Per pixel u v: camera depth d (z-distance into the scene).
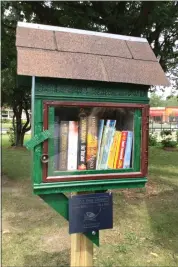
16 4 4.43
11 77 5.34
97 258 2.67
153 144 13.25
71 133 1.54
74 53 1.50
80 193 1.60
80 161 1.57
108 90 1.52
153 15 4.79
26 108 11.18
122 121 1.65
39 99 1.39
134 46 1.70
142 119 1.59
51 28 1.58
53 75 1.36
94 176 1.53
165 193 4.86
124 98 1.54
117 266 2.55
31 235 3.12
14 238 3.03
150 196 4.67
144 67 1.58
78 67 1.44
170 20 4.90
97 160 1.60
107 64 1.52
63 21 4.78
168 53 6.32
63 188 1.47
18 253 2.73
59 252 2.76
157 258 2.71
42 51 1.44
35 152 1.41
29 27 1.54
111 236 3.15
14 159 8.28
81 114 1.57
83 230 1.55
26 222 3.47
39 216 3.68
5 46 4.98
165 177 6.06
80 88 1.46
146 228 3.39
